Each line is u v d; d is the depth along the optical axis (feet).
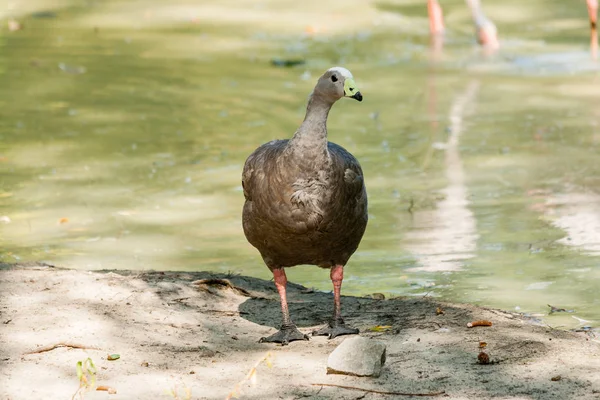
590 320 32.83
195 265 39.19
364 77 71.31
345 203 29.25
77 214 45.19
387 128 58.95
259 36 84.28
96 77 71.31
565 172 50.16
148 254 40.24
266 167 29.35
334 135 57.77
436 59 76.74
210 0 100.01
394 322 32.07
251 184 29.96
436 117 61.05
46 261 39.22
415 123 59.93
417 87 68.49
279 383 26.81
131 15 93.50
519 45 80.59
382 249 40.78
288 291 36.01
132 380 26.71
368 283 37.17
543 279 37.04
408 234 42.42
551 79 69.87
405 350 29.27
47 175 50.57
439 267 38.60
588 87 67.31
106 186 48.98
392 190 48.26
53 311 31.48
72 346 28.81
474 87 68.18
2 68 73.72
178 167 52.01
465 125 59.26
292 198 28.66
